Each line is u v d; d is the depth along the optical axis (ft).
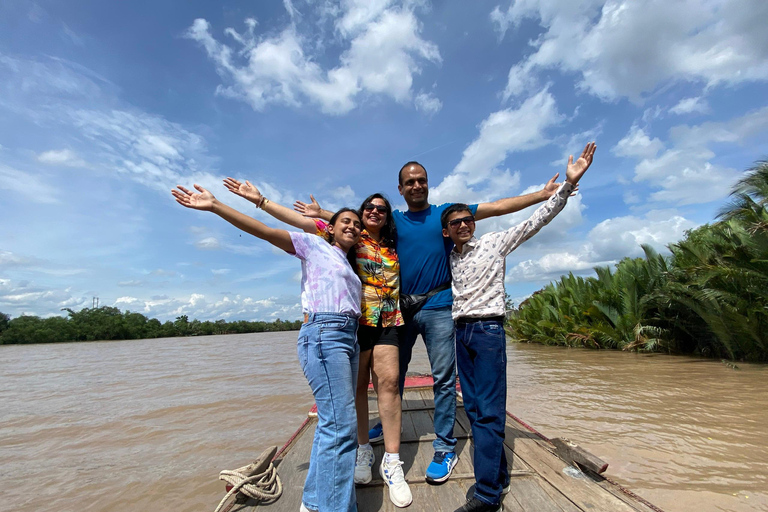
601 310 54.44
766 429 18.31
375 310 8.19
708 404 23.16
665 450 16.46
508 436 10.92
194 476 16.90
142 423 26.27
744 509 11.72
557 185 9.46
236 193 9.24
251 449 20.17
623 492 7.61
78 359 90.27
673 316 46.03
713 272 35.99
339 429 6.78
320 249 7.53
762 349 36.63
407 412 12.91
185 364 67.56
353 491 6.78
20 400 35.86
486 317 8.04
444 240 9.41
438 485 8.27
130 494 15.35
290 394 34.40
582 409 23.90
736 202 36.81
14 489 16.06
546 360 48.67
